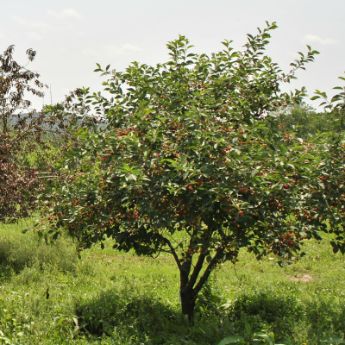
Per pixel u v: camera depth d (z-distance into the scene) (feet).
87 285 28.58
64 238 37.73
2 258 33.37
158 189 18.26
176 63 23.00
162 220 18.07
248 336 18.80
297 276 34.78
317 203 18.74
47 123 36.14
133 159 19.08
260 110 22.94
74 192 19.95
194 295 22.17
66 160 21.11
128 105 22.50
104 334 19.63
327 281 31.94
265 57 23.17
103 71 23.22
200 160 18.30
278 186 17.26
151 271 33.06
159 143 19.43
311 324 20.38
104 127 22.50
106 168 19.86
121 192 18.85
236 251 20.02
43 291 25.67
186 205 18.17
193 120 19.11
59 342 19.20
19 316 20.95
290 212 18.74
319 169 18.83
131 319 21.12
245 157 17.48
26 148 36.86
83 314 21.48
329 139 19.90
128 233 21.12
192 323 21.52
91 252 38.32
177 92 21.58
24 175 33.42
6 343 18.63
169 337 19.49
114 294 23.91
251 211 17.56
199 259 21.94
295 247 18.39
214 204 18.49
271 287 28.63
